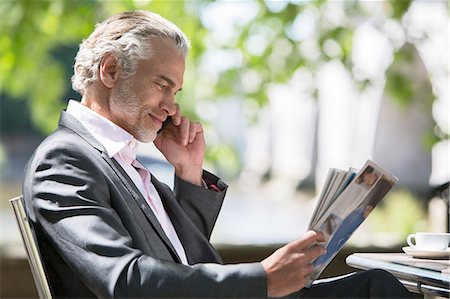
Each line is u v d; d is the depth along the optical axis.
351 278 4.88
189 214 5.44
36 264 4.35
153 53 4.82
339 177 4.38
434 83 13.35
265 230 21.94
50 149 4.49
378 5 12.91
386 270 4.92
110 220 4.28
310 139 25.52
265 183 28.28
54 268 4.46
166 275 4.03
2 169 38.34
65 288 4.43
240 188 29.03
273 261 4.13
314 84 12.79
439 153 15.75
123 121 4.85
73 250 4.17
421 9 13.12
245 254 9.46
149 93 4.82
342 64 12.68
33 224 4.43
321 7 12.78
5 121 39.59
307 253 4.17
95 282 4.08
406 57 12.85
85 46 4.96
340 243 4.41
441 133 13.52
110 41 4.85
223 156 13.94
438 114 13.54
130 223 4.47
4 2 12.81
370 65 13.63
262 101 13.05
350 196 4.32
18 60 12.95
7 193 33.69
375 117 19.28
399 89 12.84
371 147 19.45
